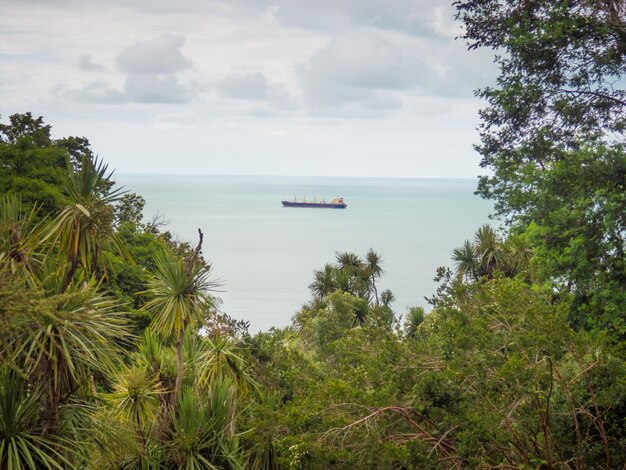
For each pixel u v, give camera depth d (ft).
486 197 67.10
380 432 32.30
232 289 339.98
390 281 347.97
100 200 35.83
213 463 38.29
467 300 36.06
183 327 40.16
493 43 63.62
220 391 39.70
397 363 34.42
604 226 45.06
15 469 26.94
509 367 28.12
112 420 33.76
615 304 43.39
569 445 32.09
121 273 80.07
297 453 31.14
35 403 29.63
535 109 63.72
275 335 49.96
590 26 56.39
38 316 24.98
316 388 34.60
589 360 31.71
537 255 49.32
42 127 130.72
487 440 30.30
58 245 35.50
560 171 48.96
